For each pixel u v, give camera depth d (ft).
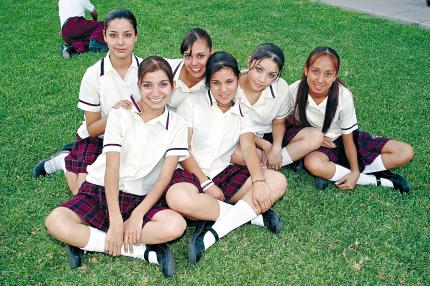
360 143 11.13
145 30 19.95
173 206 8.54
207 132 9.64
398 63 17.20
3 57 17.01
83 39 17.79
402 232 9.14
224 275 8.02
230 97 9.29
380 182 10.59
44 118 12.92
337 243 8.84
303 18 22.26
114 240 8.11
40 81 15.12
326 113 10.44
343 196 10.21
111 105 10.01
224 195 9.70
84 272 8.11
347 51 18.22
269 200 9.03
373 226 9.29
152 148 8.85
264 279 7.95
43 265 8.18
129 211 8.80
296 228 9.21
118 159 8.61
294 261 8.36
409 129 12.78
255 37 19.51
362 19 22.38
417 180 10.80
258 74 9.62
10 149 11.46
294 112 11.09
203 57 9.58
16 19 21.50
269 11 23.29
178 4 24.23
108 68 9.74
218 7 23.80
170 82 8.54
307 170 10.68
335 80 10.43
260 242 8.84
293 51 18.04
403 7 24.68
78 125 12.62
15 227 9.00
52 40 18.98
